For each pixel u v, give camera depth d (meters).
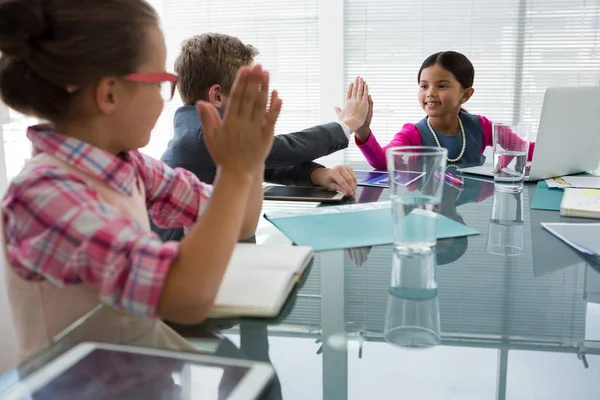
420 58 3.42
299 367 0.52
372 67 3.47
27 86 0.62
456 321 0.63
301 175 1.46
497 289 0.73
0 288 1.55
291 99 3.55
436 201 0.87
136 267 0.55
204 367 0.52
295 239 0.95
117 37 0.60
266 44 3.51
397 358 0.54
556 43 3.29
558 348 0.56
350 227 1.03
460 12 3.33
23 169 0.66
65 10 0.58
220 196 0.61
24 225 0.58
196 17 3.54
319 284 0.76
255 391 0.48
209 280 0.57
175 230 1.21
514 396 0.46
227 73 1.44
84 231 0.56
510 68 3.36
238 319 0.64
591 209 1.12
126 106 0.65
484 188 1.42
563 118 1.42
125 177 0.72
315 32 3.45
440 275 0.79
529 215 1.14
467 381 0.49
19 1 0.57
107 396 0.47
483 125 2.26
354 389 0.48
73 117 0.66
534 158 1.46
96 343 0.57
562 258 0.87
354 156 3.53
